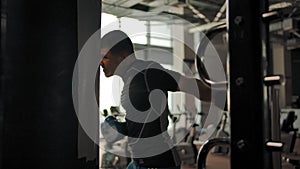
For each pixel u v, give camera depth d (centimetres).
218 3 748
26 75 72
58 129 75
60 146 75
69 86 77
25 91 72
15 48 71
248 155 57
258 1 58
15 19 71
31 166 72
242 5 59
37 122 73
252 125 57
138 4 704
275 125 60
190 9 761
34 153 72
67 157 76
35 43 73
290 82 604
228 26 60
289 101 559
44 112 74
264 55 58
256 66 57
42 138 73
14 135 70
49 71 75
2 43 69
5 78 69
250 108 57
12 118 70
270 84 57
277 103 61
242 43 58
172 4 735
